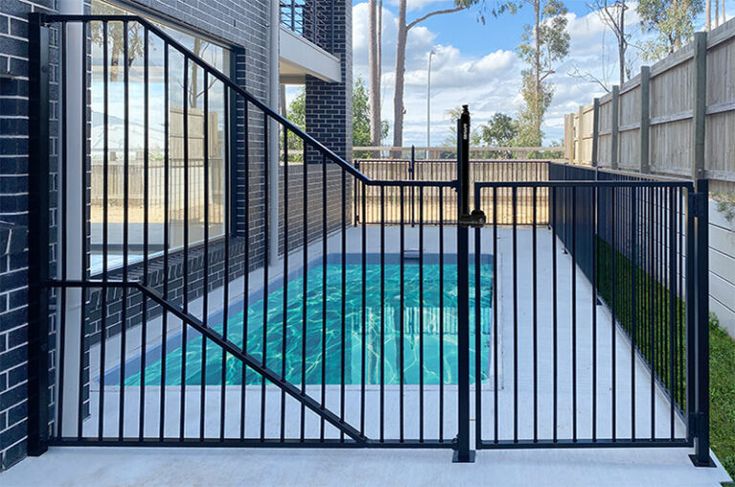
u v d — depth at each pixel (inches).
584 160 509.7
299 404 149.9
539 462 118.6
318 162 478.6
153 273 220.5
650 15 1130.7
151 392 160.2
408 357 218.4
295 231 374.9
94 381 165.9
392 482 111.5
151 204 234.4
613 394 120.6
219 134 287.7
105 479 113.7
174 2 232.7
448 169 586.9
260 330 247.9
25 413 121.9
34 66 120.4
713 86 224.1
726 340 194.1
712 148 225.0
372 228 484.4
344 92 482.0
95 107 203.8
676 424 134.8
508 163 597.6
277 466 118.0
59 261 129.3
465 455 119.5
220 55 285.9
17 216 118.0
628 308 222.2
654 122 296.0
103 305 123.9
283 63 386.3
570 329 211.2
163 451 124.4
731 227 197.5
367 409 146.2
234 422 140.1
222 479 113.4
